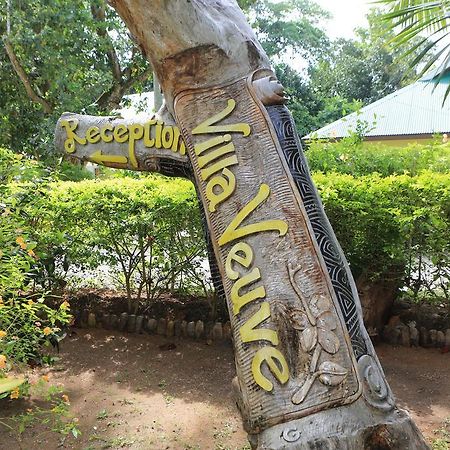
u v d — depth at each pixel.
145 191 4.91
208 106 2.54
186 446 3.10
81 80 10.23
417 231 4.41
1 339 2.85
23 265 3.09
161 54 2.59
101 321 5.06
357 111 9.34
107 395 3.78
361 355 2.01
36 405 3.56
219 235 2.33
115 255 5.11
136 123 2.90
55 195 4.80
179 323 4.91
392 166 6.09
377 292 4.61
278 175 2.32
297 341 2.00
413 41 11.26
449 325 4.69
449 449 2.99
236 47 2.59
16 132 10.41
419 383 3.93
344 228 4.46
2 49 10.15
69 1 9.26
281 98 2.51
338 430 1.81
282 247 2.19
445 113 11.67
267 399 1.95
